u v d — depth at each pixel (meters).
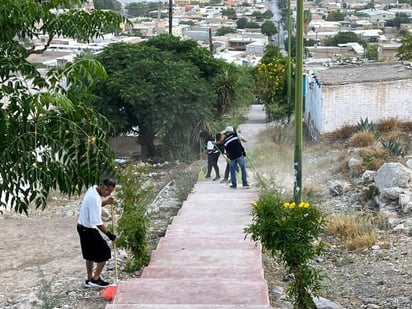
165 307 10.22
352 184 23.50
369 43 148.50
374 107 35.69
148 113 37.88
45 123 7.33
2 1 7.57
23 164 7.14
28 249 18.48
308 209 10.40
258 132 46.38
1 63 7.68
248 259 13.79
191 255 14.09
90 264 13.20
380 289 12.97
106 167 7.53
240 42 168.25
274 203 10.52
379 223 18.30
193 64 42.31
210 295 11.00
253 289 11.21
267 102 53.53
